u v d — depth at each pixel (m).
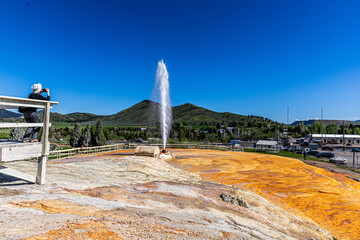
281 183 17.08
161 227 4.26
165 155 23.50
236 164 22.72
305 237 8.07
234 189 11.46
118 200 6.00
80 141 64.81
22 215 3.58
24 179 6.28
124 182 8.98
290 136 144.50
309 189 16.11
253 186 16.12
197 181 12.59
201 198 8.37
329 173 21.17
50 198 4.75
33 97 5.09
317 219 11.54
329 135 101.25
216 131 149.75
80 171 9.66
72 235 3.05
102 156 21.72
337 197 14.85
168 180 10.97
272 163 24.05
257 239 5.23
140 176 10.69
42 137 5.39
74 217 3.79
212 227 5.21
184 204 7.07
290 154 46.28
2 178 6.05
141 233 3.69
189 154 29.47
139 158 16.97
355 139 97.50
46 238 2.85
